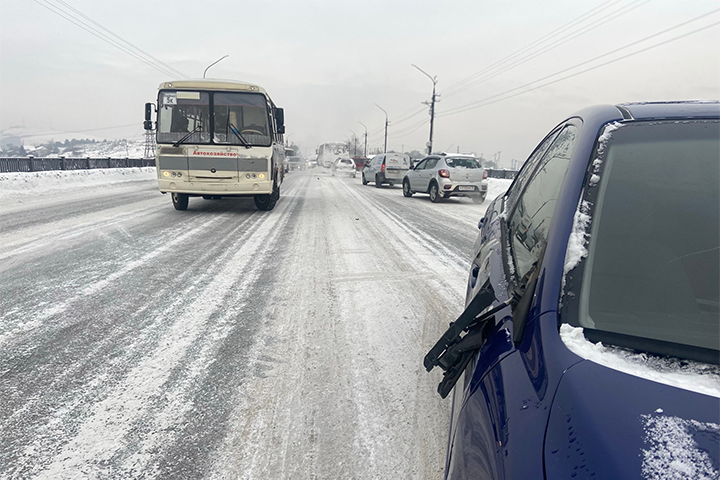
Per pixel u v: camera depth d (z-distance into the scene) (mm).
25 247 6402
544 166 2229
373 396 2711
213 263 5859
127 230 8031
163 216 9984
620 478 800
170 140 10039
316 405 2607
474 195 15320
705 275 1184
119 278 5059
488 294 1291
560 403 953
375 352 3320
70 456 2131
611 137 1474
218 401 2635
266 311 4152
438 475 2041
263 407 2582
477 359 1291
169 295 4539
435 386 2842
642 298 1147
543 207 1671
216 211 11164
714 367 1004
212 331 3662
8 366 3004
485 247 2299
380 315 4098
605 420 890
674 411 893
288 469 2074
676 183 1333
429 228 9445
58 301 4262
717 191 1311
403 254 6762
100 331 3611
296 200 14703
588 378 976
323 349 3357
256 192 10414
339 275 5453
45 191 15539
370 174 24234
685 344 1058
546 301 1167
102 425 2379
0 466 2051
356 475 2039
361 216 10984
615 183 1354
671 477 789
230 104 10156
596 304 1143
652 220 1274
